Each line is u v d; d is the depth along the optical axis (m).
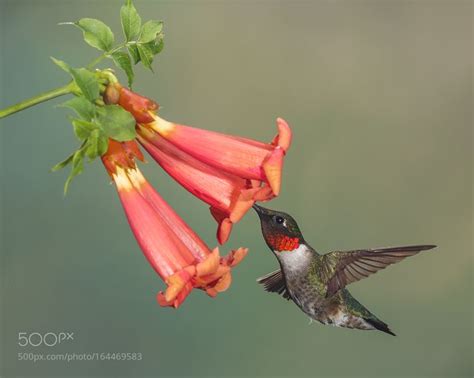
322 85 13.59
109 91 5.18
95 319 11.95
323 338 12.52
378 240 13.52
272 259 12.32
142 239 5.35
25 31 12.17
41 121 12.18
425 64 13.93
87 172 12.25
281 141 5.30
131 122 5.02
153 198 5.50
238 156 5.38
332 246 13.34
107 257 12.10
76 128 4.91
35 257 11.96
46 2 12.30
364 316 8.41
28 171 12.08
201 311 12.16
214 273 5.19
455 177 13.75
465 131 13.87
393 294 13.41
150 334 12.02
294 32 13.56
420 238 13.59
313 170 13.51
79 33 12.35
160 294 5.14
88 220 12.17
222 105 13.10
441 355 13.23
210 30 13.24
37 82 12.14
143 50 5.32
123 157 5.45
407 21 13.93
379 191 13.59
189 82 13.06
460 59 13.97
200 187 5.46
